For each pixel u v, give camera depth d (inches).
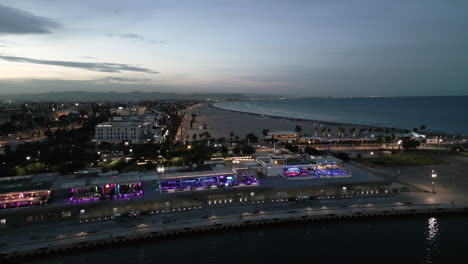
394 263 3385.8
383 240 3870.6
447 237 3919.8
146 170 6456.7
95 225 4074.8
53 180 4901.6
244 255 3550.7
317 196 5068.9
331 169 6136.8
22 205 4323.3
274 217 4296.3
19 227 4008.4
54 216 4205.2
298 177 5733.3
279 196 5004.9
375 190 5270.7
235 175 5324.8
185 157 6688.0
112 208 4362.7
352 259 3467.0
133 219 4244.6
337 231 4119.1
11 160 6894.7
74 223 4128.9
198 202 4699.8
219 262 3405.5
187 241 3865.7
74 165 5876.0
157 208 4530.0
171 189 5017.2
